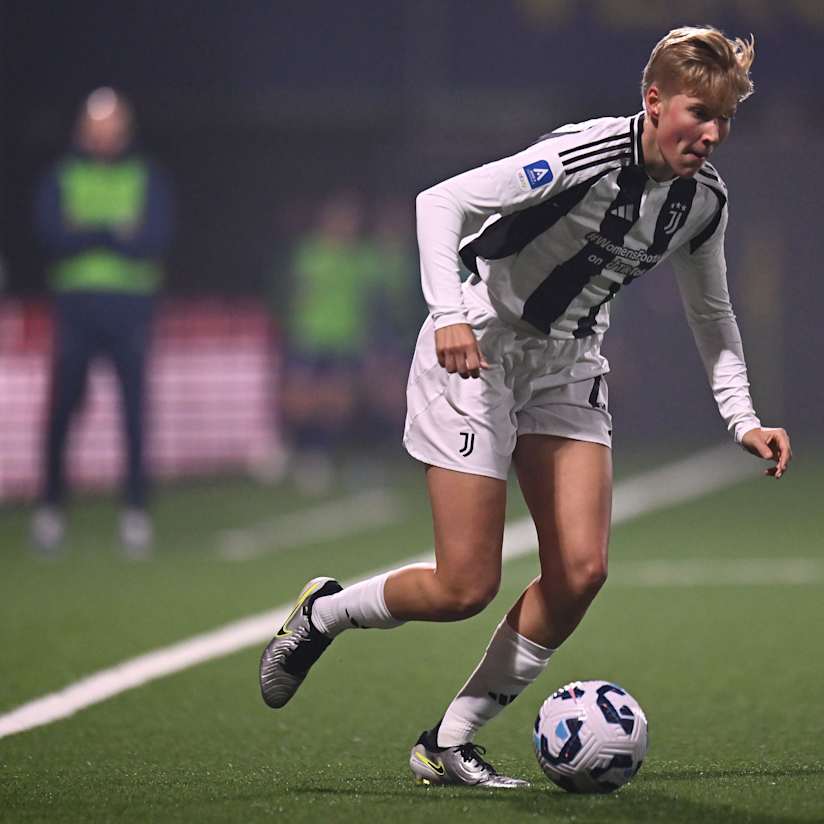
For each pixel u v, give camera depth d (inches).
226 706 895.1
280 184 3036.4
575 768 644.1
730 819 596.7
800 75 2910.9
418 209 644.7
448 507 666.8
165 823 599.8
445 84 2881.4
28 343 2190.0
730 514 1879.9
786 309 3110.2
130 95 2861.7
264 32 2859.3
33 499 2171.5
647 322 3127.5
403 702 909.8
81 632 1140.5
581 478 675.4
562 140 644.1
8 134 2888.8
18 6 2864.2
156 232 1571.1
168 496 2153.1
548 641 678.5
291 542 1662.2
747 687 945.5
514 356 681.0
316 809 621.0
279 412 2564.0
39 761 751.1
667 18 2876.5
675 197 654.5
